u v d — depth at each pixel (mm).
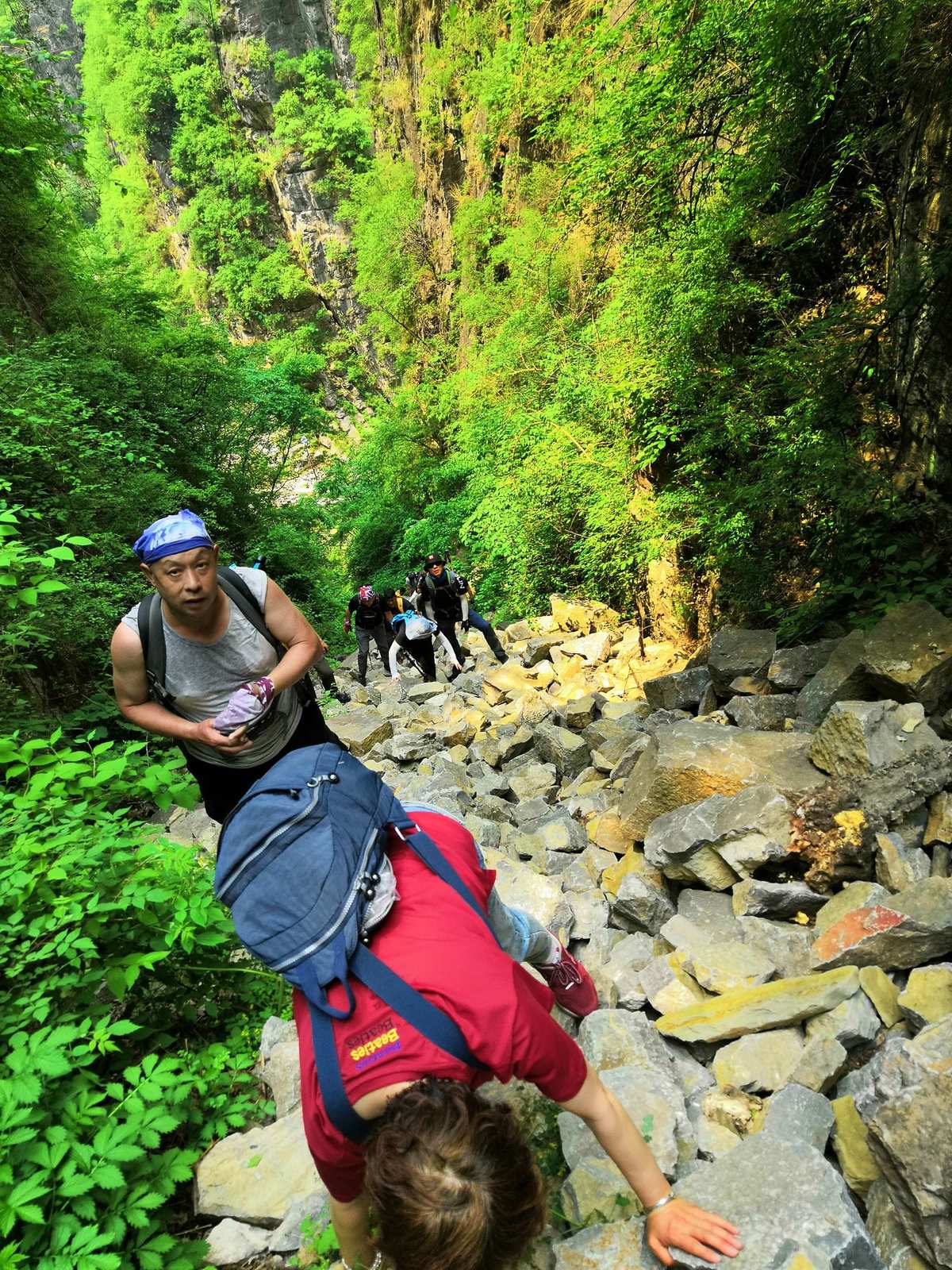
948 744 2996
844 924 2514
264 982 3043
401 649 10008
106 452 8156
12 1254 1744
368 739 7270
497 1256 1141
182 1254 2055
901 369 4824
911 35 4344
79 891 2633
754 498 5531
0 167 9180
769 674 4625
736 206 5754
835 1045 2127
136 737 5820
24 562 2885
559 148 13852
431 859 1685
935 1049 1872
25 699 4805
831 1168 1663
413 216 23391
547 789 5328
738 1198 1633
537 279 14141
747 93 5355
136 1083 2143
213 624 2090
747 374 6387
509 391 14969
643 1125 2023
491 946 1493
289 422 20469
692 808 3244
